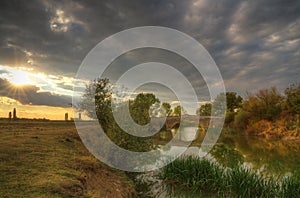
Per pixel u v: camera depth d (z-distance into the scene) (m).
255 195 8.87
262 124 35.50
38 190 5.95
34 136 15.11
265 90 36.91
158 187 10.31
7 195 5.47
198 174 10.20
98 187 7.78
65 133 18.27
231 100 56.09
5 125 26.11
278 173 12.69
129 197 8.50
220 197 9.05
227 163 14.65
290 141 28.44
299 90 32.38
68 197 5.93
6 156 8.74
